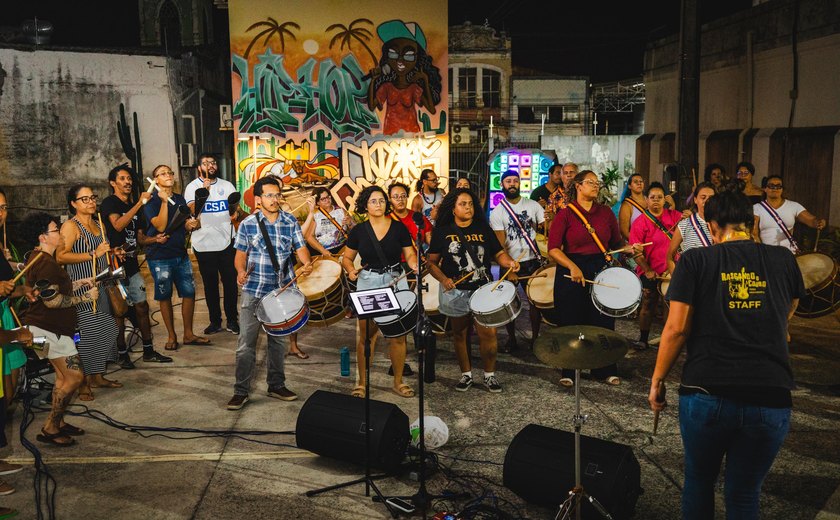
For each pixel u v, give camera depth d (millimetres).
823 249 10047
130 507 3932
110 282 5457
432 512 3857
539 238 8164
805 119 12133
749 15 13750
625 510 3664
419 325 3789
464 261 5648
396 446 4309
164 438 4953
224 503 3977
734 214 2969
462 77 39750
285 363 6805
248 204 13508
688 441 2969
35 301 4578
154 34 23391
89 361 5535
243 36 13305
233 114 13398
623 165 31234
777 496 3984
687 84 9844
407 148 13992
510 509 3869
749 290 2842
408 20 13734
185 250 7379
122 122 16984
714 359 2842
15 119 16344
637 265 6797
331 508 3912
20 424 5227
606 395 5746
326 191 8289
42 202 16688
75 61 16547
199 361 6926
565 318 5859
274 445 4812
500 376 6305
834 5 11312
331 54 13586
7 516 3824
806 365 6422
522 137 40594
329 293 6023
